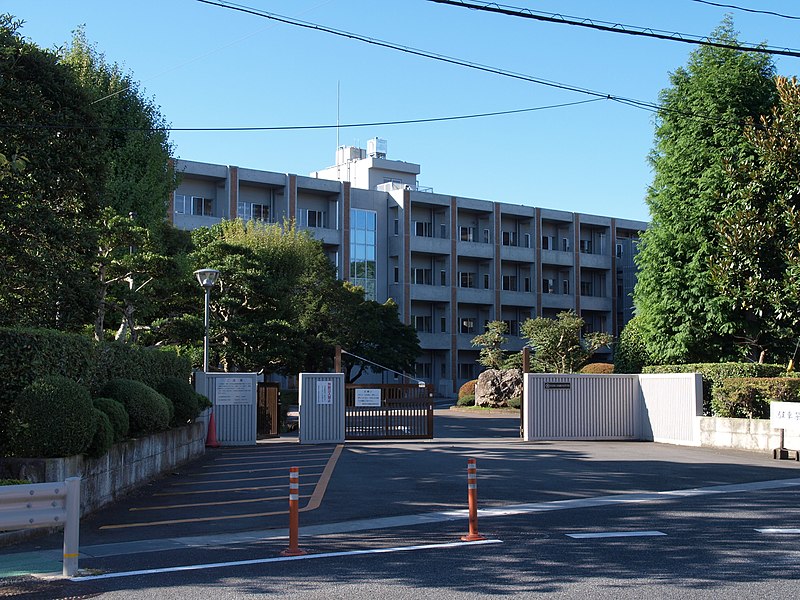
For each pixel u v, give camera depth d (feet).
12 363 41.11
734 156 91.20
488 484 52.49
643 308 99.30
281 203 198.90
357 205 213.05
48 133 59.26
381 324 172.24
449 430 108.58
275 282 111.45
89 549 32.86
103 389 51.47
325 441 83.71
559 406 86.89
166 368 69.82
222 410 81.82
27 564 29.68
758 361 90.94
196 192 189.47
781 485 52.75
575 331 159.43
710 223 89.81
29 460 37.91
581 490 50.06
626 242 250.16
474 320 229.25
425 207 223.30
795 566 27.89
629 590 24.62
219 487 51.62
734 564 28.25
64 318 61.82
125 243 71.97
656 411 85.97
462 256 223.92
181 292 97.71
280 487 51.34
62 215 62.75
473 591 24.68
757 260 80.07
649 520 38.37
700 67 95.50
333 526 38.32
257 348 107.04
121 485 47.47
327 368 163.12
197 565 29.14
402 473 57.93
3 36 57.31
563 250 241.76
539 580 26.04
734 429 75.82
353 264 210.38
